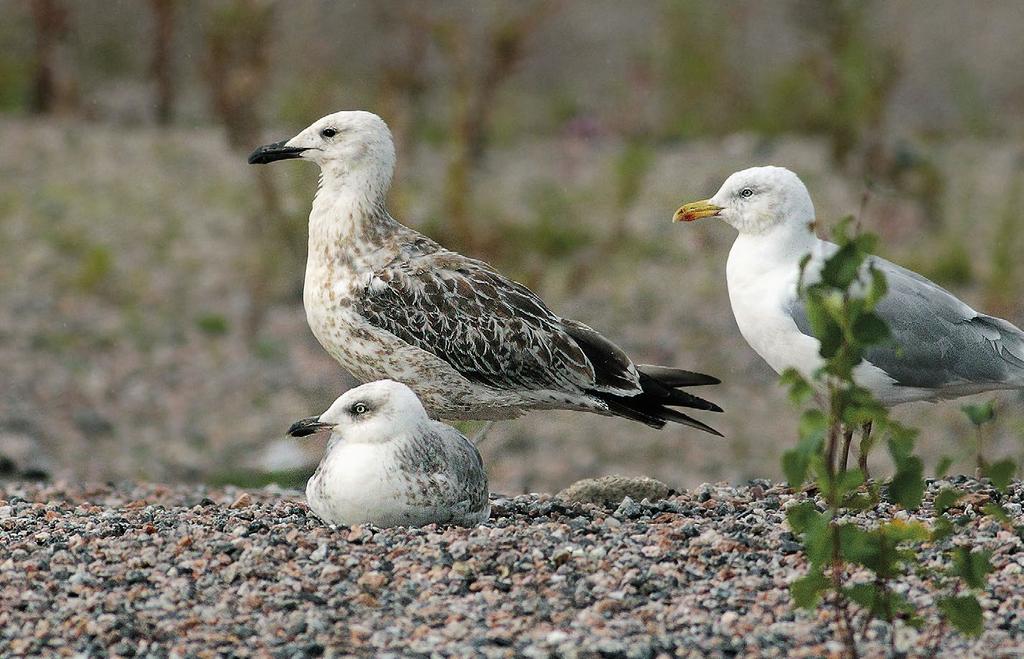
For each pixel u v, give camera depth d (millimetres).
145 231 20688
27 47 27172
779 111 26484
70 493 11680
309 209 19281
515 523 9336
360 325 10516
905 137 24484
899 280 10367
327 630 7629
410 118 22375
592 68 29516
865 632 7441
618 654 7254
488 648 7367
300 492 11945
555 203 22078
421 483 8906
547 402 10680
